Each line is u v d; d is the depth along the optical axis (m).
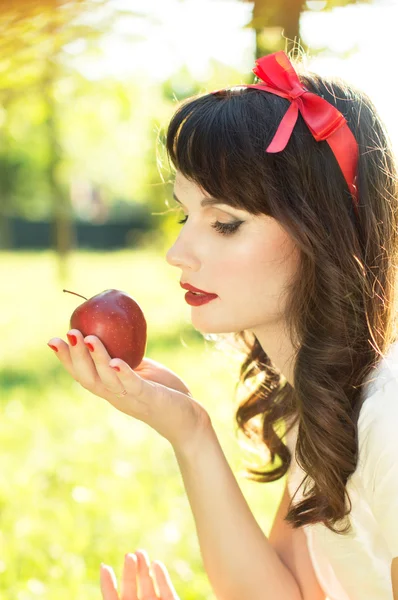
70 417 6.70
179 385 2.11
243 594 2.02
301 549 2.15
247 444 2.39
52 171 20.02
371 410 1.65
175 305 15.28
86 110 8.89
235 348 2.36
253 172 1.71
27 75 4.34
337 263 1.79
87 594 3.38
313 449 1.78
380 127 1.92
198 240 1.77
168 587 2.00
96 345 1.75
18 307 15.92
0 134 12.32
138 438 5.97
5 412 6.88
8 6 2.58
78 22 3.13
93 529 4.07
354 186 1.82
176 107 2.01
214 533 2.01
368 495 1.68
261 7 3.28
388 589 1.88
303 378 1.80
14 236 38.59
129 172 24.84
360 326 1.82
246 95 1.80
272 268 1.77
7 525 4.10
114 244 38.88
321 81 1.91
